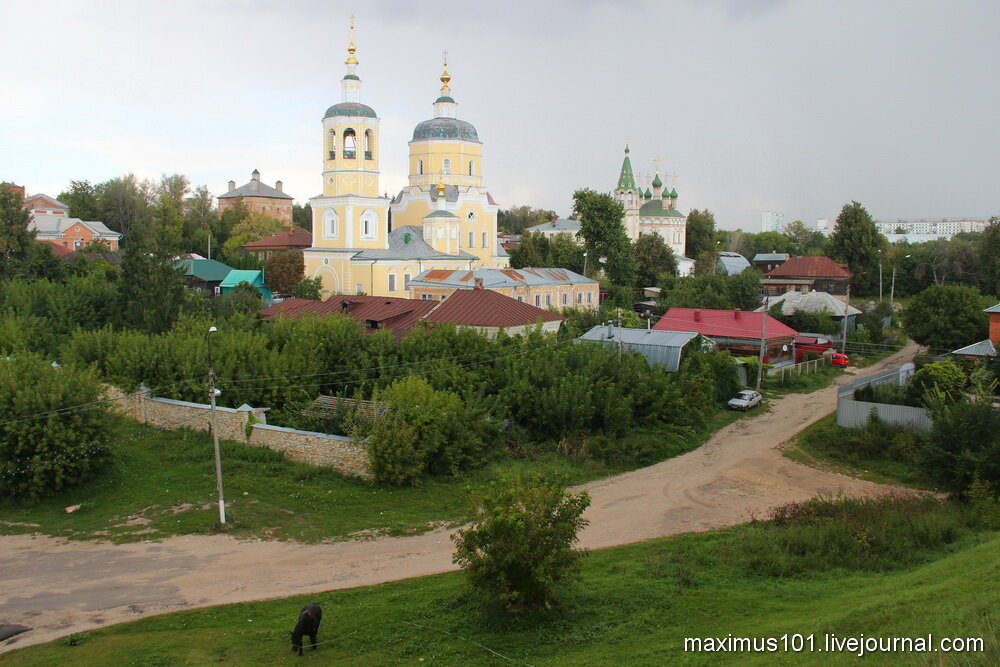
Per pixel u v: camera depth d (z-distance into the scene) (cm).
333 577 2314
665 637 1744
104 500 2953
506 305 5319
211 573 2333
